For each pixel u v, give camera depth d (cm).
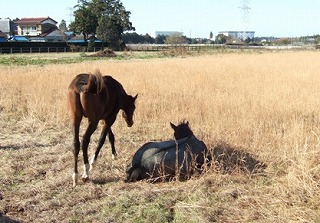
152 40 14162
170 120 1128
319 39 12212
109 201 617
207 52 6144
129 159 823
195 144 755
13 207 603
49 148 902
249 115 1109
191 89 1616
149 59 4344
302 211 569
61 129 1081
